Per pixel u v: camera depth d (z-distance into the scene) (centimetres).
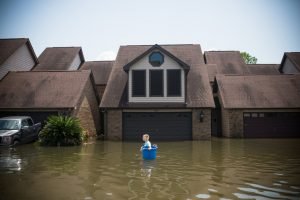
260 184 930
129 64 2372
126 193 835
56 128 1936
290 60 3438
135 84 2394
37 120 2323
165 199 780
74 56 3512
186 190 865
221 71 3603
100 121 2853
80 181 978
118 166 1241
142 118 2359
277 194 820
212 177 1031
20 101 2333
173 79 2372
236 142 2152
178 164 1284
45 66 3347
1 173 1103
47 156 1509
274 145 1959
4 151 1677
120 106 2350
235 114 2456
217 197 795
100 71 3312
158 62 2386
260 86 2608
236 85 2639
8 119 1950
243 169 1170
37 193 841
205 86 2462
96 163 1313
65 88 2427
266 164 1277
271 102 2450
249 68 3806
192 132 2311
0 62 2628
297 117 2458
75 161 1364
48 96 2358
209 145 1973
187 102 2339
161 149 1778
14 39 3017
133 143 2112
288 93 2520
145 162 1338
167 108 2317
